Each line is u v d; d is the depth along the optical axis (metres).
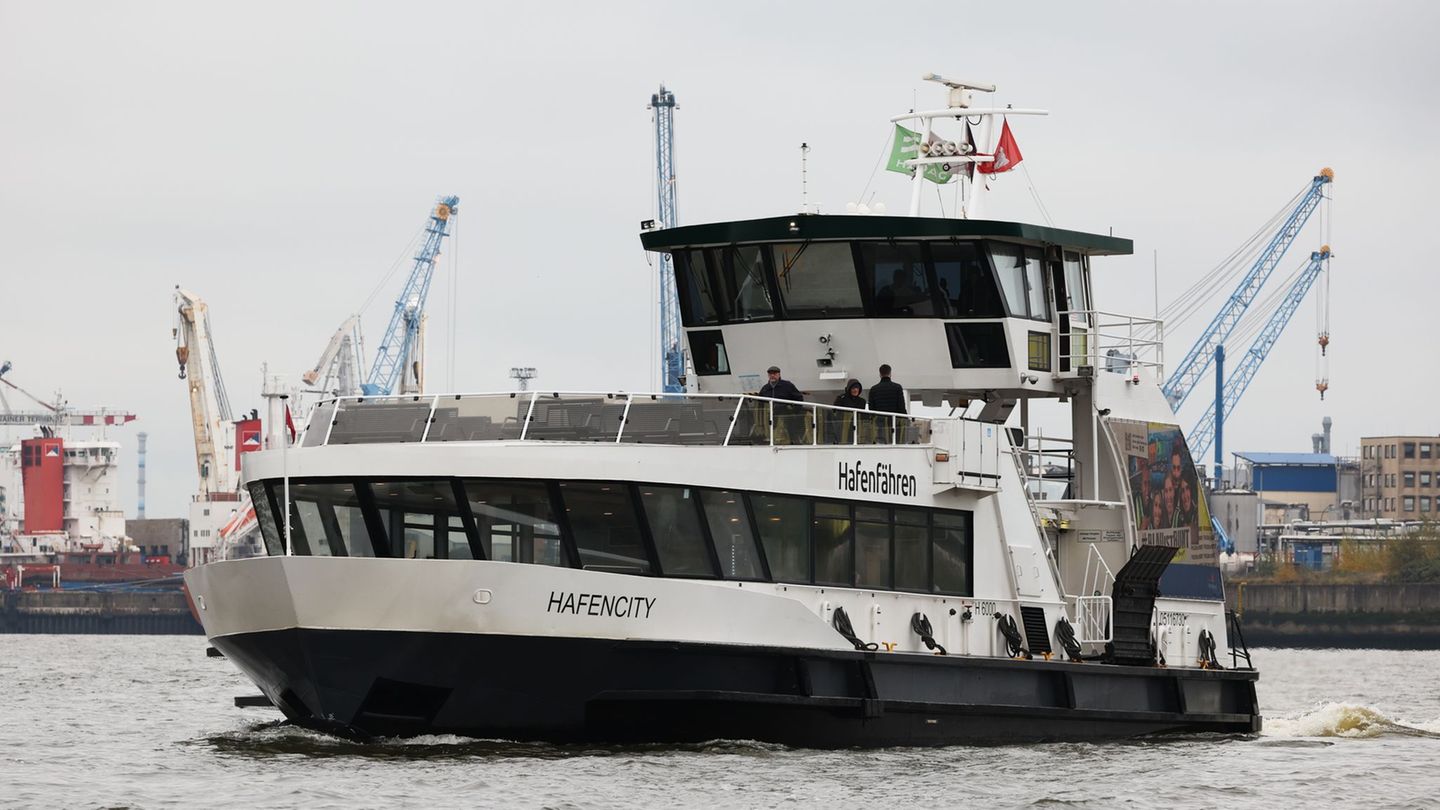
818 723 99.25
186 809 85.56
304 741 106.56
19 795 90.88
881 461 105.06
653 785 89.31
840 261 115.81
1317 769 107.94
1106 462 122.12
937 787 92.50
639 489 95.38
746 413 99.75
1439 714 185.88
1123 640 115.62
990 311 115.50
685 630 95.50
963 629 108.56
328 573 93.69
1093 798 92.31
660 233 119.38
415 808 84.00
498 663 93.94
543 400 97.06
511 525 94.56
